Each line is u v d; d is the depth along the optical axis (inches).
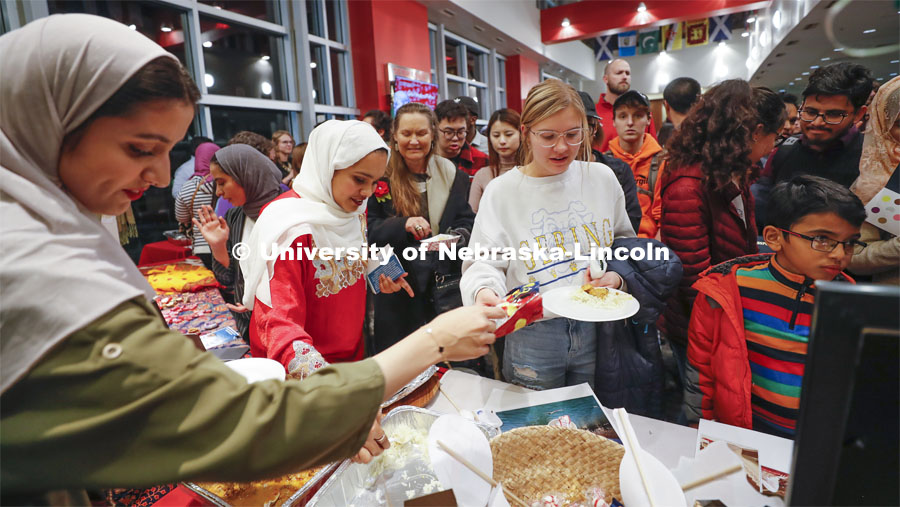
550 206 52.2
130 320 16.9
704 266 65.5
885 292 12.6
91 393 16.0
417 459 35.9
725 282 45.3
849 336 13.2
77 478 16.3
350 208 49.4
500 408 42.5
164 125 19.4
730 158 60.4
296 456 18.3
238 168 66.8
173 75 19.3
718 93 61.6
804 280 40.8
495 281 48.1
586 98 83.4
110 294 16.8
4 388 15.5
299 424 18.2
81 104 17.8
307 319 48.3
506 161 98.2
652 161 101.3
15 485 16.0
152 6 137.3
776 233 41.2
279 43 187.9
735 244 64.2
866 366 13.2
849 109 52.9
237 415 17.3
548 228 52.4
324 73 208.5
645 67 454.0
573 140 47.9
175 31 145.4
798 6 122.4
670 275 51.6
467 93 340.2
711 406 48.2
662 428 38.4
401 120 80.9
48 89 17.6
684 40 406.3
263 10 179.0
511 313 31.6
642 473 27.8
